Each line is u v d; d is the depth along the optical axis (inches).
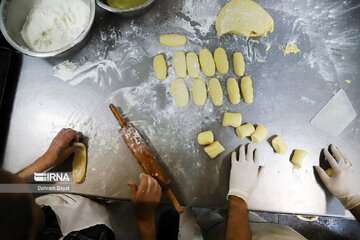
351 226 60.1
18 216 23.7
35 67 48.3
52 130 46.5
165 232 54.0
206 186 44.3
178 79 46.4
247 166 43.3
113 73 47.8
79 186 44.4
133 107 46.8
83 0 46.4
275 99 46.7
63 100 47.4
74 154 44.9
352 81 46.8
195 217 51.9
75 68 48.0
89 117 46.8
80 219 36.8
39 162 41.2
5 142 46.1
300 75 47.3
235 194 41.4
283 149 43.7
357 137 45.1
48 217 36.2
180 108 46.4
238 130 44.4
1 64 45.6
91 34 48.3
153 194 38.9
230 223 37.8
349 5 48.8
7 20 42.9
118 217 46.2
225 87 47.0
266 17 46.8
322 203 43.0
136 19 48.7
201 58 46.8
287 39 48.2
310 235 61.3
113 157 45.1
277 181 43.9
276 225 42.4
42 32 46.1
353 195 41.1
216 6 48.7
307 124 45.7
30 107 47.3
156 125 46.1
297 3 48.9
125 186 44.3
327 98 46.5
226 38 48.1
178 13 48.8
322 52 47.8
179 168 44.8
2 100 46.8
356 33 48.1
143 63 47.9
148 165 41.1
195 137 45.6
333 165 42.8
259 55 47.9
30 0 45.8
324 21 48.5
